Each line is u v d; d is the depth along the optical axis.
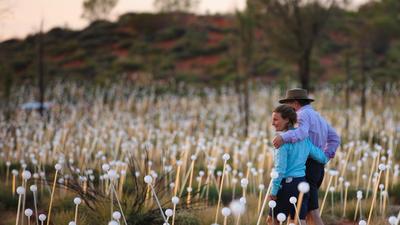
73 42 65.19
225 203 8.38
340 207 7.98
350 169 10.94
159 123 20.72
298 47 18.97
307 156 5.64
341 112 22.09
